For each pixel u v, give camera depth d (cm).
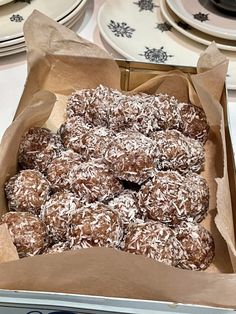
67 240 25
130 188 29
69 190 28
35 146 30
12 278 21
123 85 35
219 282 20
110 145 29
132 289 21
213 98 31
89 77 35
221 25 40
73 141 31
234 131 33
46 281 21
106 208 25
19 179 28
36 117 31
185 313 20
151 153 28
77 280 21
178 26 40
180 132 32
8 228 24
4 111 34
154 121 32
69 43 34
